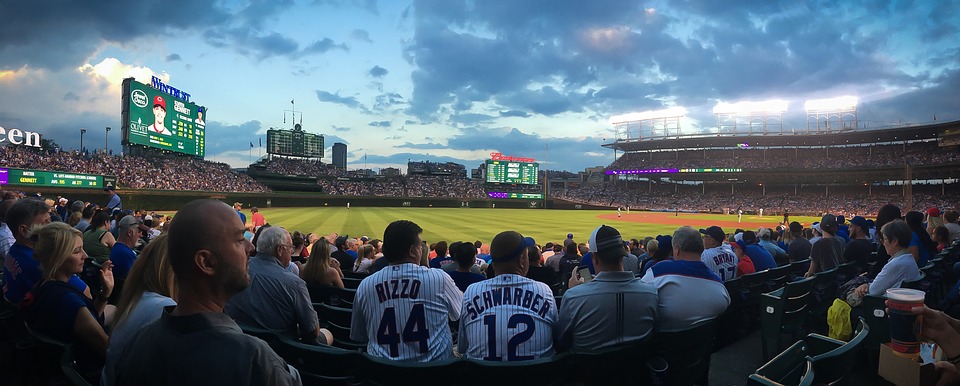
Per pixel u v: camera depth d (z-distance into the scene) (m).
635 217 54.97
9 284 3.98
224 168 64.81
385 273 3.44
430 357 3.36
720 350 5.17
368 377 2.75
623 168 93.31
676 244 4.06
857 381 4.10
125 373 1.48
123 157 50.12
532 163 94.19
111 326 2.61
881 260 7.12
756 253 7.33
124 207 43.81
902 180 69.31
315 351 2.80
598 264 3.39
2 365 4.18
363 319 3.53
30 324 3.11
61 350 2.95
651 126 92.38
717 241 6.30
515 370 2.65
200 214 1.51
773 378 2.45
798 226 9.79
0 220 5.76
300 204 63.88
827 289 5.82
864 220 7.84
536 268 7.07
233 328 1.51
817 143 79.19
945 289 6.88
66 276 3.27
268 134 97.56
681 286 3.76
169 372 1.39
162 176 51.47
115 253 5.96
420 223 36.00
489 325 3.25
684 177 87.81
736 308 5.60
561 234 28.91
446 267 7.11
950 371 2.02
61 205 15.02
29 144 41.59
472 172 123.69
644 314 3.25
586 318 3.23
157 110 51.69
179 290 1.54
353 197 69.38
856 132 72.00
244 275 1.60
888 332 4.20
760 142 82.69
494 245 3.44
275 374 1.49
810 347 2.77
